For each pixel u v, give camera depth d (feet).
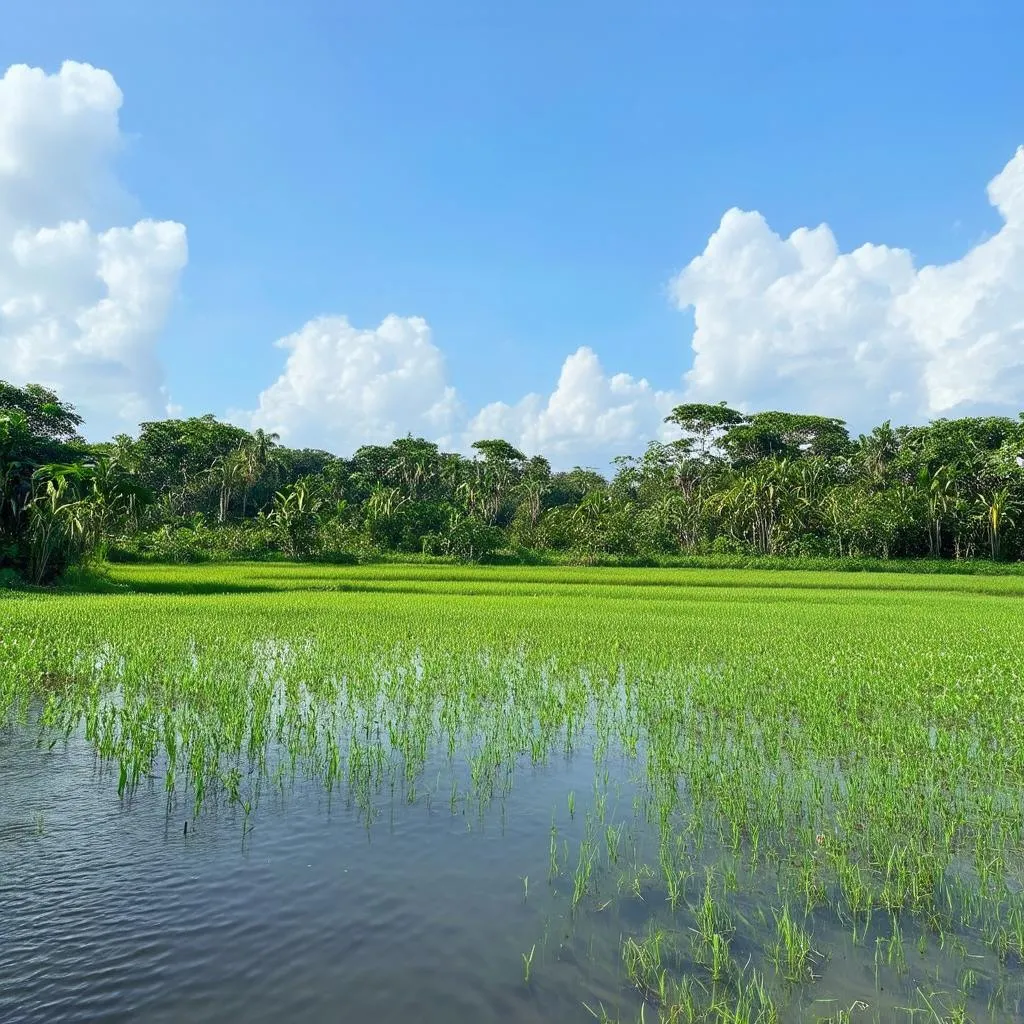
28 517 92.32
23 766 23.02
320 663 38.45
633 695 33.99
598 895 15.90
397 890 16.01
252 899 15.52
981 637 52.65
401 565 151.53
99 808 19.98
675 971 13.26
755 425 248.73
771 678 36.94
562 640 48.80
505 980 12.96
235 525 214.90
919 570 148.05
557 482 311.47
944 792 22.15
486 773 23.39
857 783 22.48
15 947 13.66
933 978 13.10
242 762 23.82
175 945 13.84
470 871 16.92
